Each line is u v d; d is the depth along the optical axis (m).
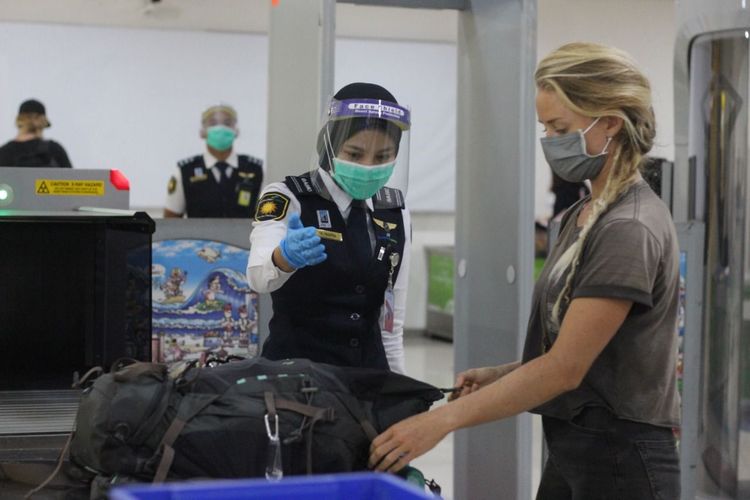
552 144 1.95
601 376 1.95
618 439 1.94
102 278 2.32
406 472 1.90
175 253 3.10
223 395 1.79
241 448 1.74
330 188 2.26
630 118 1.91
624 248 1.82
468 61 3.35
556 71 1.91
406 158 2.36
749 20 2.96
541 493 2.20
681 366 3.19
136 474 1.73
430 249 9.54
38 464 1.97
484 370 2.24
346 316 2.27
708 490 3.16
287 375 1.84
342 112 2.14
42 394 2.21
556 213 8.07
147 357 2.28
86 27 8.55
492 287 3.21
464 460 3.40
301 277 2.23
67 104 8.59
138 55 8.66
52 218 2.23
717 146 3.06
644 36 8.52
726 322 3.11
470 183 3.37
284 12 3.16
